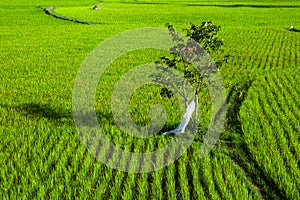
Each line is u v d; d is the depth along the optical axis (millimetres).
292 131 10656
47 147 9344
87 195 7340
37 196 7312
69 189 7516
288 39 30156
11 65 19703
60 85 15508
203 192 7457
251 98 13969
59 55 22828
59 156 9047
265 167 8492
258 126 11031
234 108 13102
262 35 32500
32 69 18766
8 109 12250
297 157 9117
